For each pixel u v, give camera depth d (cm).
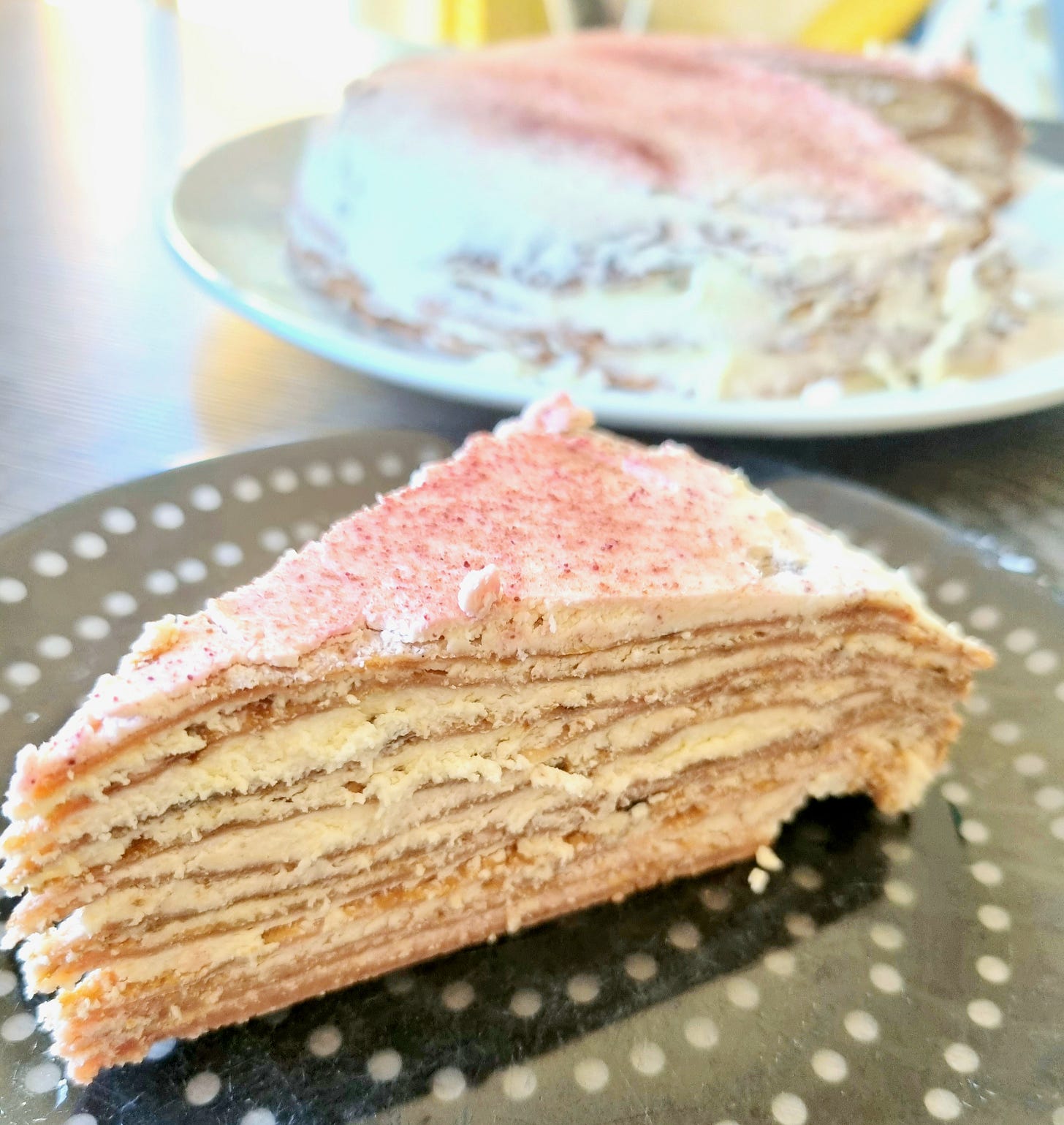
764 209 20
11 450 17
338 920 12
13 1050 11
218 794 11
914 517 17
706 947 13
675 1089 11
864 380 21
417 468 18
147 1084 11
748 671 13
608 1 46
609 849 13
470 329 21
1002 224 27
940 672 14
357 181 22
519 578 12
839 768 14
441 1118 11
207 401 20
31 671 13
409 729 12
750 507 14
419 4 46
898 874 13
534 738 13
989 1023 12
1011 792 14
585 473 14
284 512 16
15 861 10
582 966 12
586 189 20
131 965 11
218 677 10
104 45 39
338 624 11
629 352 20
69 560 15
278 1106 11
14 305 22
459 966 12
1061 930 13
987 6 42
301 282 23
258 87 37
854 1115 11
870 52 30
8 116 32
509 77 23
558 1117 11
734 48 28
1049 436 21
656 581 12
